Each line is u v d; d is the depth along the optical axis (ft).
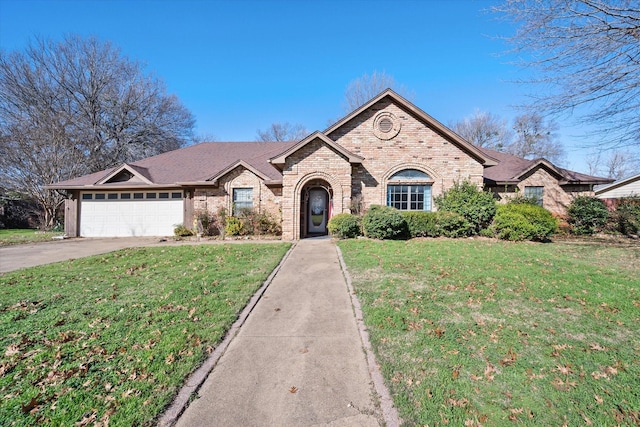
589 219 50.72
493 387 10.13
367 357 12.19
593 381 10.44
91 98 90.99
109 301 18.54
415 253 31.65
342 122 49.57
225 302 18.11
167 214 56.70
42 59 83.76
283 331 14.65
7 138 70.38
